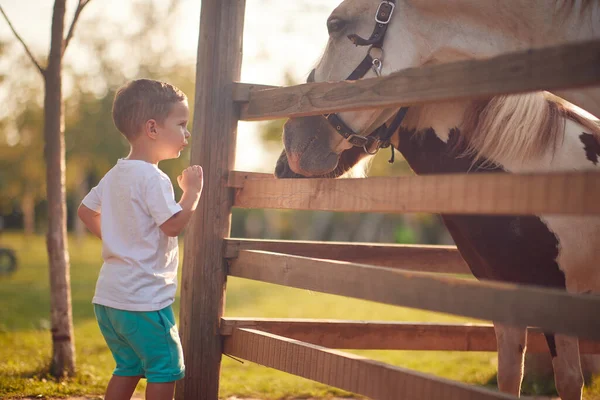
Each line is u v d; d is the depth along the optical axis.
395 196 2.00
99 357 5.28
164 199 2.37
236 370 5.14
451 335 3.18
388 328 3.08
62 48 4.75
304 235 38.84
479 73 1.72
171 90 2.56
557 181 1.53
